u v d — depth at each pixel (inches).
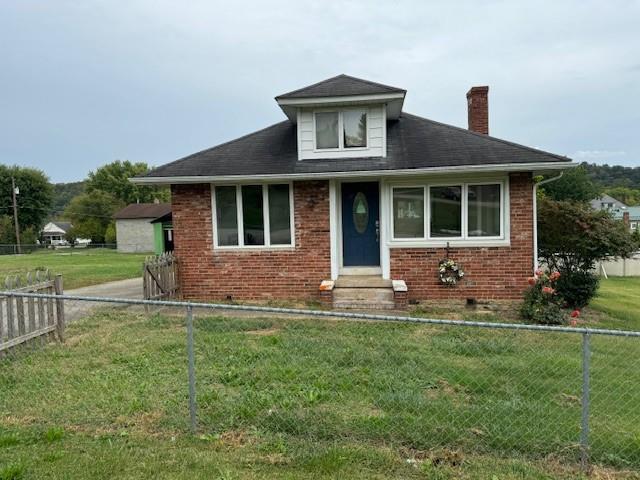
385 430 148.2
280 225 426.0
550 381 203.3
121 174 2928.2
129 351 247.3
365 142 423.2
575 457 133.2
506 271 399.9
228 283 430.9
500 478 121.6
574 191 1617.9
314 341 266.2
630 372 223.3
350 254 447.5
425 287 413.1
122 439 144.4
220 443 141.7
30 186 2325.3
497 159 386.6
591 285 425.1
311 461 129.1
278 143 461.7
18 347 236.8
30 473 122.3
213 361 228.2
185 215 430.3
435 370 214.7
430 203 408.5
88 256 1373.0
